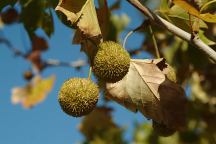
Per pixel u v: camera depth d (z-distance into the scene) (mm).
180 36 5215
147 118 5566
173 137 9203
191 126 9258
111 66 5051
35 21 6773
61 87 5223
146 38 8828
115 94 5605
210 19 4871
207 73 9250
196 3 5816
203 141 9242
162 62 5594
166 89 5539
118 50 5090
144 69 5578
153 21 5164
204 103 9406
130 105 5617
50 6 6652
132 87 5582
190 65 8180
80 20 5004
